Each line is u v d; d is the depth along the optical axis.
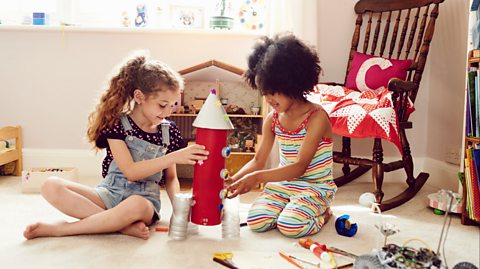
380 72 2.23
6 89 2.50
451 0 2.34
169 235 1.47
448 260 1.36
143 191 1.59
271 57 1.56
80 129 2.53
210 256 1.32
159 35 2.50
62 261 1.26
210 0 2.65
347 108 1.98
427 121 2.57
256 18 2.53
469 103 1.78
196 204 1.47
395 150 2.56
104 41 2.49
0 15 2.60
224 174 1.46
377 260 1.12
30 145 2.53
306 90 1.61
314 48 1.67
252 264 1.25
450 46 2.35
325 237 1.54
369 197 1.91
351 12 2.53
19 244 1.38
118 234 1.49
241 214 1.80
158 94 1.52
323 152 1.71
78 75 2.50
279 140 1.76
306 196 1.63
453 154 2.31
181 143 1.72
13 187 2.17
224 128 1.44
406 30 2.38
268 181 1.53
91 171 2.53
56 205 1.49
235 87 2.45
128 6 2.62
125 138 1.57
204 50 2.52
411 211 1.92
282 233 1.54
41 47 2.48
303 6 2.37
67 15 2.60
